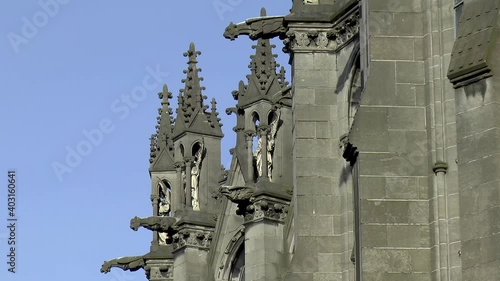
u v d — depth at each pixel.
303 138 114.69
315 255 112.69
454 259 96.12
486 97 92.69
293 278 112.25
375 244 96.75
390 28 99.38
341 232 113.06
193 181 152.00
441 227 96.62
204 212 150.88
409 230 97.00
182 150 153.12
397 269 96.62
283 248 133.38
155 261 159.88
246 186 135.25
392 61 99.00
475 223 92.06
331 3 116.56
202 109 154.00
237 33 118.75
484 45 93.12
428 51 98.81
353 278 111.50
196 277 149.50
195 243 150.50
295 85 115.44
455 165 97.12
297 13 116.00
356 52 113.25
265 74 138.38
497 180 91.69
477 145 92.62
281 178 135.12
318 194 113.75
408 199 97.31
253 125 138.00
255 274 133.62
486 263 91.31
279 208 134.50
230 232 147.62
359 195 97.50
